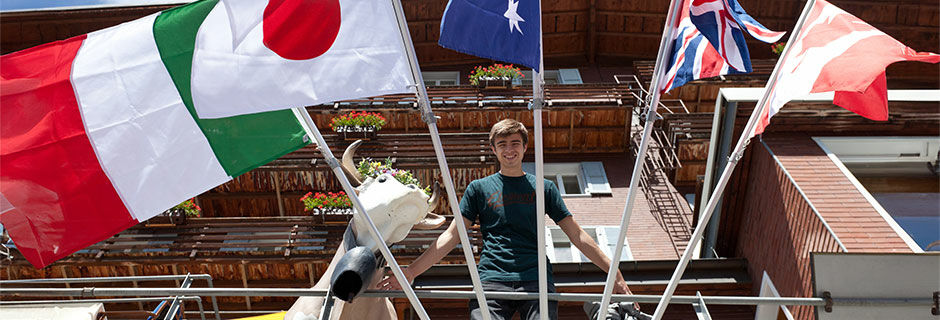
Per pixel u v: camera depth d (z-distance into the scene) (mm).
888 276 4637
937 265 4645
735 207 13031
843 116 12242
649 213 18953
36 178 3932
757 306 11680
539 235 3672
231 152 4051
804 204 10164
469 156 18375
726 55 3834
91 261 14375
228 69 3641
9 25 26000
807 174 10859
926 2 26000
